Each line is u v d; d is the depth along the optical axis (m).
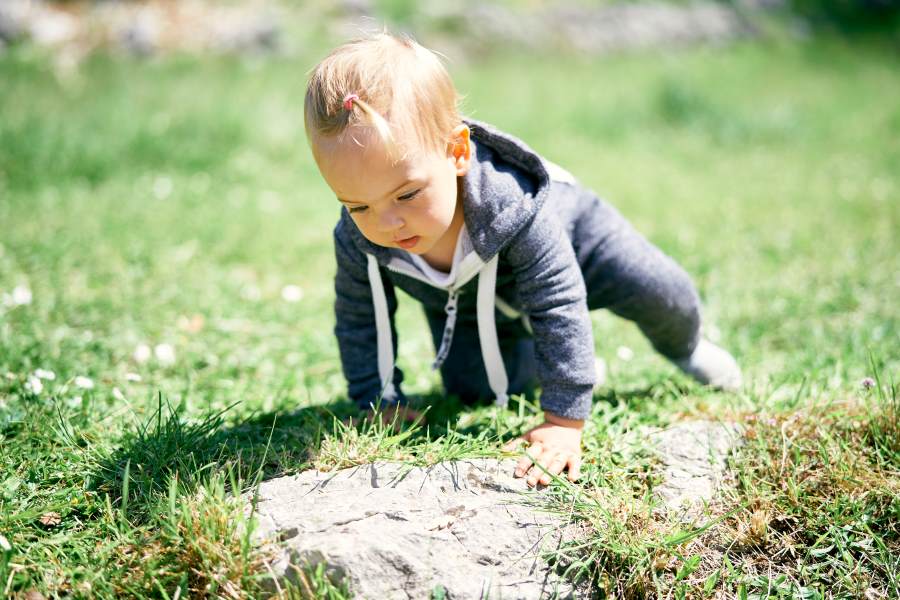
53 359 3.02
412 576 1.88
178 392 2.90
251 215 5.31
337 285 2.50
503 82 10.24
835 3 15.88
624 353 3.07
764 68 12.39
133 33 9.80
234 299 3.91
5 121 6.60
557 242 2.24
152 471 2.21
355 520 1.97
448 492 2.09
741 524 2.12
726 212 5.63
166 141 6.61
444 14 11.88
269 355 3.32
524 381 2.93
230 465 2.10
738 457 2.34
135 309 3.64
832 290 4.04
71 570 1.92
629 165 7.14
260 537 1.96
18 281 3.88
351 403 2.79
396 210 1.99
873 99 10.59
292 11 11.03
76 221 4.92
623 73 11.40
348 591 1.83
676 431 2.45
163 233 4.81
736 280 4.23
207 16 10.50
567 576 1.96
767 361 3.28
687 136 8.45
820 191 6.29
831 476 2.22
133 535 2.02
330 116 1.94
